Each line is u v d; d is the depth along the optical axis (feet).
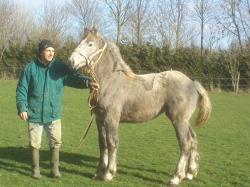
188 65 105.60
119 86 22.89
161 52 108.27
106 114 22.80
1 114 48.67
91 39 22.68
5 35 143.84
